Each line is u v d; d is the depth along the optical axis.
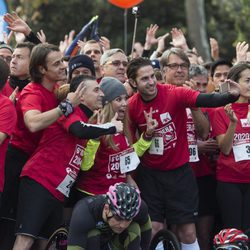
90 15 45.41
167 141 14.81
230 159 15.64
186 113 15.12
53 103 13.91
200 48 39.38
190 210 14.95
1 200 14.27
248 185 15.65
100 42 19.94
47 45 13.84
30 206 13.52
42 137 13.78
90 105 13.73
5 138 13.21
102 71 16.02
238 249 12.81
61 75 13.85
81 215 12.30
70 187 13.80
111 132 13.40
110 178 14.14
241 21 37.34
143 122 14.85
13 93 14.11
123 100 14.13
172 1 47.78
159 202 15.05
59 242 13.45
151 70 14.62
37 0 42.00
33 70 13.86
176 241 14.17
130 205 11.99
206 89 16.94
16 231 13.65
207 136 15.97
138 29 46.22
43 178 13.56
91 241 12.34
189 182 15.02
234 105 15.76
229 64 17.61
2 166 13.52
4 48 16.45
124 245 12.67
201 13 39.50
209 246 16.73
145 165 15.09
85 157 13.84
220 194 15.79
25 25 16.19
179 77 15.85
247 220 15.64
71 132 13.27
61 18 44.62
